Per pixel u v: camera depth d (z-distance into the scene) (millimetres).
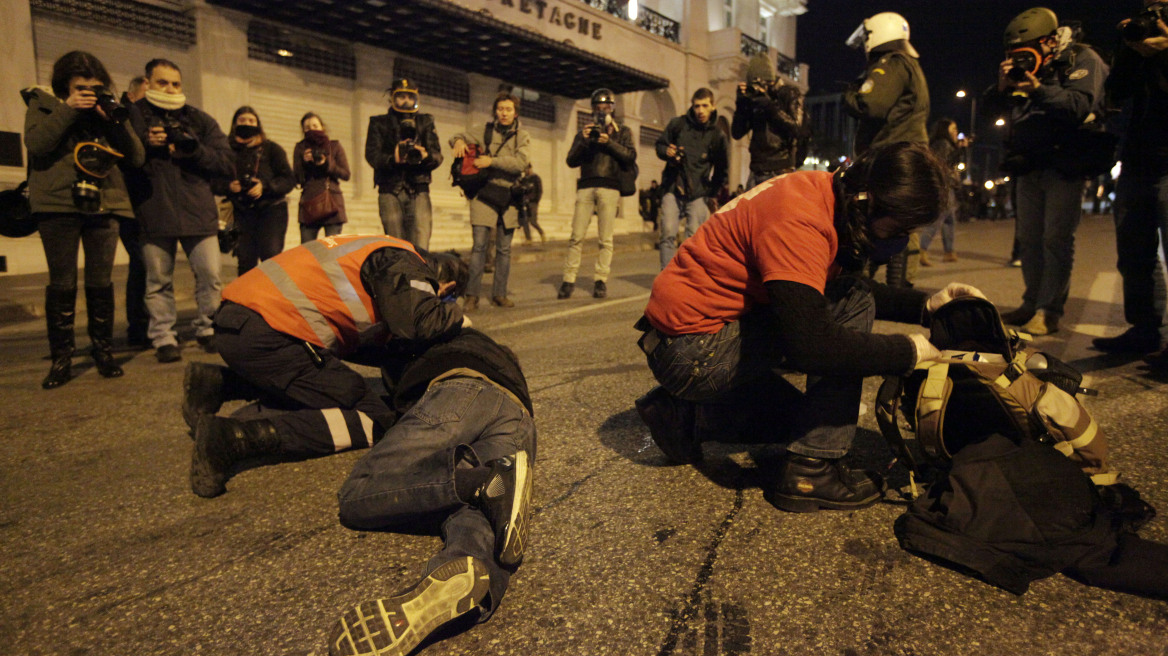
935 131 7355
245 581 1654
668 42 22781
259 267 2258
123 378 3721
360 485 1692
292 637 1431
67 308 3561
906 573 1571
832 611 1442
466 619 1438
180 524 1962
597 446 2457
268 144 4965
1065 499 1579
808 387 1892
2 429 2859
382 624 1210
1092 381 2875
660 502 1982
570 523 1883
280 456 2455
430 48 15055
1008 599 1463
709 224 1883
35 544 1874
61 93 3375
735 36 24203
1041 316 3875
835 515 1857
